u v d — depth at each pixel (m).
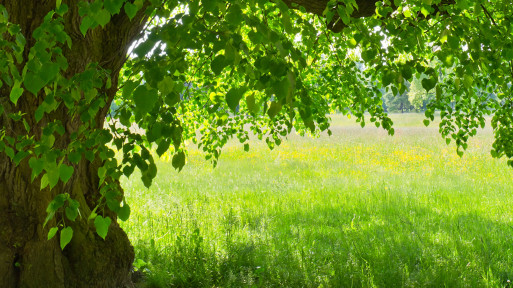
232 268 5.75
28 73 2.06
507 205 9.91
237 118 7.61
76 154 2.45
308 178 14.46
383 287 5.23
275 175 15.13
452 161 18.00
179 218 7.79
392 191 11.64
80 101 2.52
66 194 2.44
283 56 1.84
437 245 6.81
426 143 24.88
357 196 11.02
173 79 2.01
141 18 4.20
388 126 6.70
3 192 3.98
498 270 5.92
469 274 5.51
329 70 7.45
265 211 9.23
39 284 4.13
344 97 7.62
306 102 2.23
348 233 7.50
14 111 3.67
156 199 9.89
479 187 12.29
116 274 4.70
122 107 2.46
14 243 4.04
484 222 8.41
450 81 6.41
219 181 13.66
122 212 2.41
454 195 11.10
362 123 6.68
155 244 6.53
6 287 4.03
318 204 10.14
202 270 5.46
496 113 6.08
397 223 8.36
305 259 5.93
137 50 1.85
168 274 5.33
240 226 7.80
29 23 3.55
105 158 2.45
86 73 2.25
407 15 3.18
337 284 5.25
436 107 6.57
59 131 2.56
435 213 9.32
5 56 2.42
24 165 3.92
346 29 3.14
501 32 3.63
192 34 1.87
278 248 6.50
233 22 1.81
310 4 4.51
